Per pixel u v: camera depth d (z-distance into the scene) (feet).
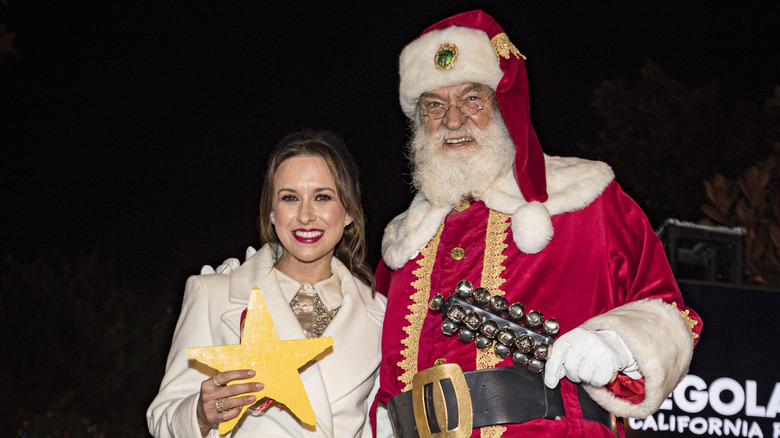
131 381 20.36
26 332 19.90
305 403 8.36
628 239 9.18
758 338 12.39
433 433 8.77
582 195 9.19
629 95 18.71
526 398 8.55
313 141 9.56
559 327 8.80
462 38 9.67
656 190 17.94
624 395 8.38
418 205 10.23
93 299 20.98
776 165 15.62
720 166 17.70
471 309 8.80
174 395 9.15
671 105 18.45
